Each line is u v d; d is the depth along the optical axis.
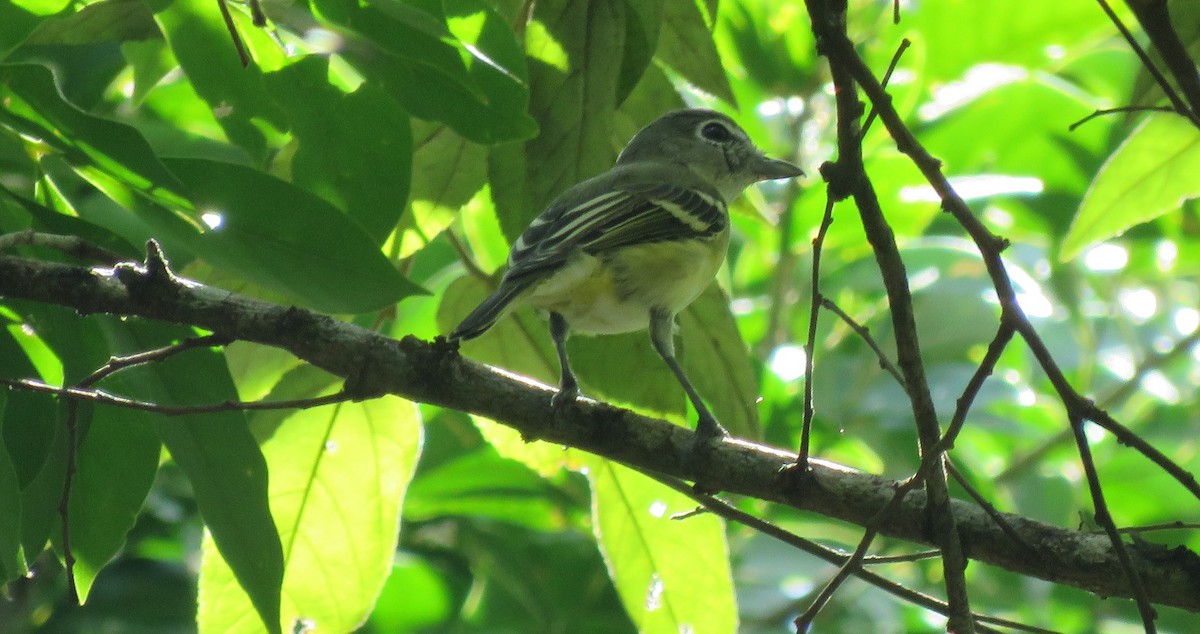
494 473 14.18
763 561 14.43
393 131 6.96
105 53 10.43
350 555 9.27
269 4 6.25
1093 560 6.39
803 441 6.72
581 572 14.50
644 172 9.90
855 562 6.11
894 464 13.48
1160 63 8.43
